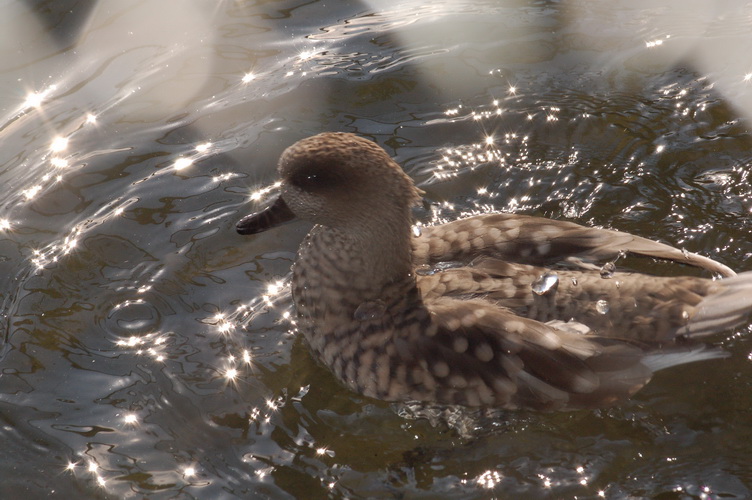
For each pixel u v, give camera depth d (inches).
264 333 262.2
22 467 220.7
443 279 237.9
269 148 324.2
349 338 239.1
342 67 362.3
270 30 387.5
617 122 329.7
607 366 216.4
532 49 368.8
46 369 248.1
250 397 242.4
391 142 326.6
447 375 224.2
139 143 328.5
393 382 231.0
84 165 318.3
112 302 269.3
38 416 234.4
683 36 369.7
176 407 238.4
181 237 291.3
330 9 402.0
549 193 304.0
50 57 372.2
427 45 374.0
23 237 291.3
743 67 349.7
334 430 235.1
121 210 300.8
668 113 331.9
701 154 312.5
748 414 233.0
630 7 391.2
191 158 321.4
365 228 236.8
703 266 236.5
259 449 227.9
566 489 218.5
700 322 220.1
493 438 233.6
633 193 299.9
